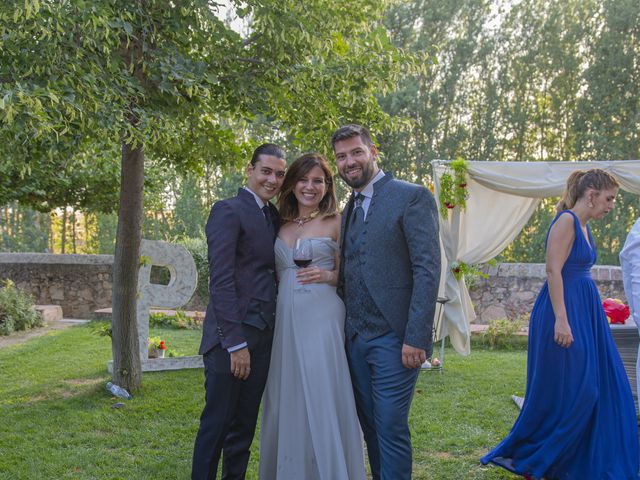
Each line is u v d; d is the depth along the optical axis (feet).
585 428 10.00
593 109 60.70
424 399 17.03
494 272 33.86
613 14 60.08
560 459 10.11
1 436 13.58
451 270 21.93
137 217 17.37
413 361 8.61
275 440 9.89
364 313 9.12
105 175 29.25
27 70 11.36
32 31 11.38
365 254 9.09
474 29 65.62
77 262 40.45
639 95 59.52
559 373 10.18
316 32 15.71
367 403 9.46
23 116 10.22
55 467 11.59
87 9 11.34
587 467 9.89
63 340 28.73
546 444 10.14
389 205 8.99
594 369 10.06
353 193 9.56
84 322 36.32
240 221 9.48
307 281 9.59
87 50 12.75
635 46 60.08
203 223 62.13
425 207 8.87
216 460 9.49
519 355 25.43
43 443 13.10
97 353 24.91
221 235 9.30
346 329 9.46
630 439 9.98
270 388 9.82
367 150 9.23
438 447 12.72
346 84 16.40
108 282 40.32
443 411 15.67
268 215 10.05
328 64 16.55
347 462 9.39
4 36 10.87
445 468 11.52
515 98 66.39
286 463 9.46
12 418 15.05
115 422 14.69
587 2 63.98
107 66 12.88
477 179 21.57
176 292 21.57
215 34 14.96
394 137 61.93
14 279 40.73
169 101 14.87
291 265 9.84
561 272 10.49
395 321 8.87
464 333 21.56
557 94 64.64
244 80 15.88
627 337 15.46
